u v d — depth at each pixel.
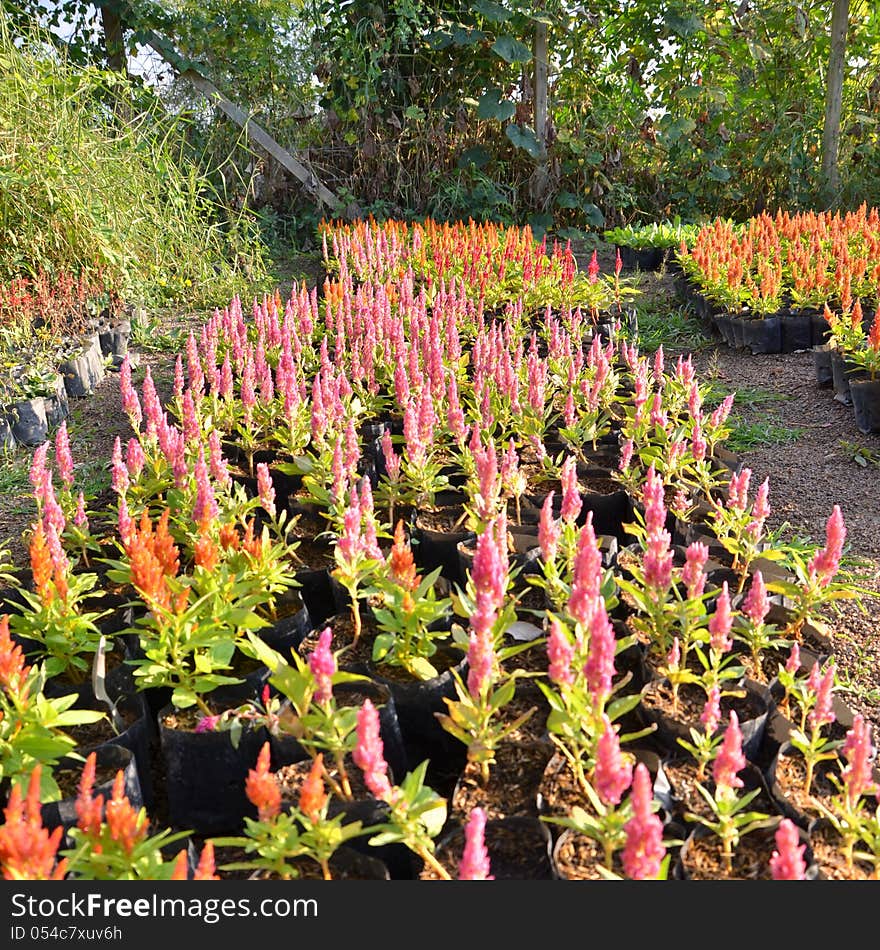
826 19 13.37
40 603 2.80
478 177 12.80
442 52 12.87
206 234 9.27
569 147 13.12
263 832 1.88
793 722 2.49
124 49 12.00
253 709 2.52
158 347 7.64
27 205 6.93
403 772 2.53
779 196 13.34
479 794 2.22
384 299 5.90
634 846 1.57
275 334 5.72
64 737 2.26
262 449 4.48
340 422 4.16
